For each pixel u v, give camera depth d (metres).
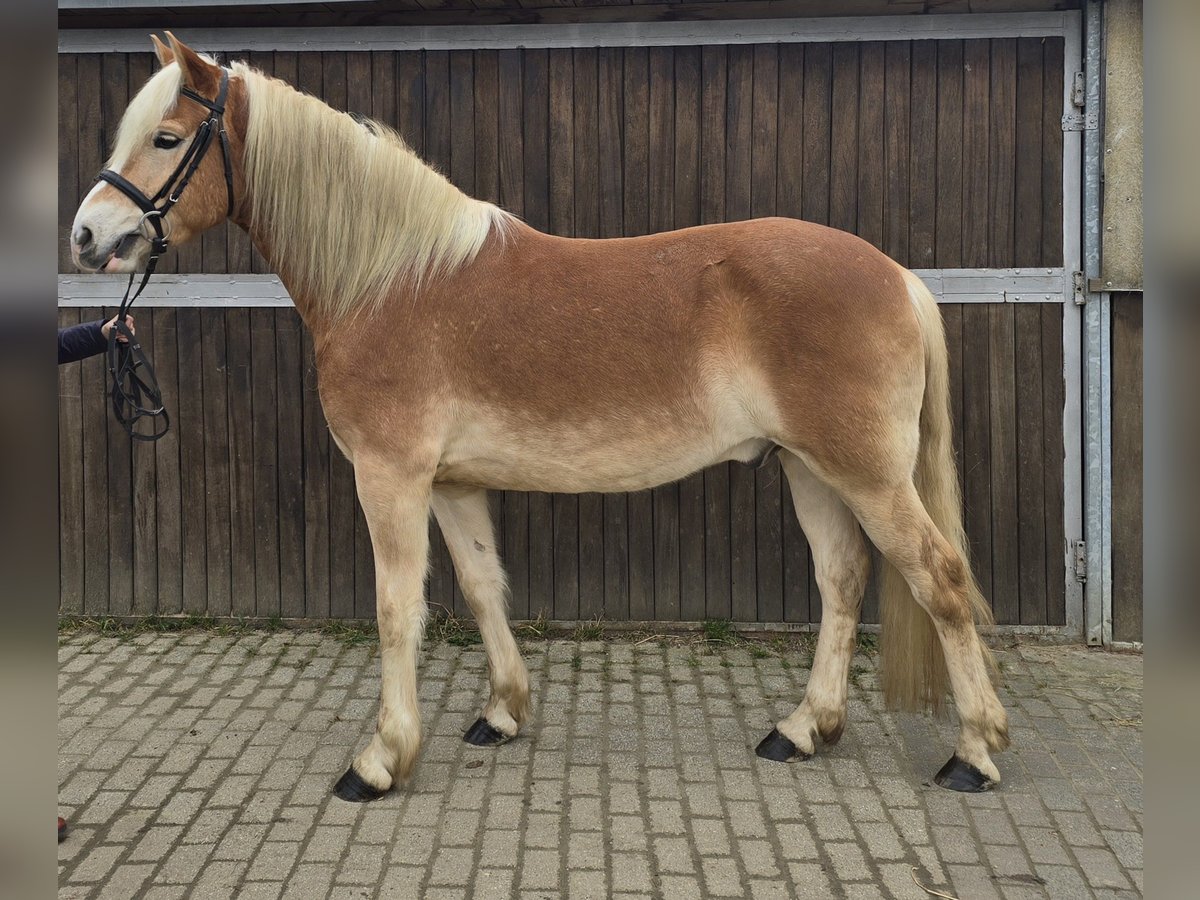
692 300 2.39
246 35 3.64
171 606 3.88
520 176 3.66
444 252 2.45
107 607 3.89
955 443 3.63
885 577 2.58
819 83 3.56
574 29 3.59
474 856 2.18
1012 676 3.33
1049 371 3.59
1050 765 2.65
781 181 3.60
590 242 2.54
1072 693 3.18
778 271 2.35
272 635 3.77
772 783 2.54
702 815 2.37
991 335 3.60
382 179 2.46
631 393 2.40
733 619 3.78
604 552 3.78
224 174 2.48
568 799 2.46
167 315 3.78
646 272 2.43
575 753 2.74
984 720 2.47
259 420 3.81
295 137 2.45
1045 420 3.60
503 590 2.87
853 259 2.39
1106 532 3.58
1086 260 3.52
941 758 2.70
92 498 3.86
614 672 3.39
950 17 3.50
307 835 2.28
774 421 2.40
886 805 2.42
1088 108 3.47
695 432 2.43
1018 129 3.52
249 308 3.77
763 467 3.72
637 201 3.64
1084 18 3.46
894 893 2.03
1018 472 3.62
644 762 2.68
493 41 3.61
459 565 2.80
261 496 3.83
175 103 2.37
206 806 2.42
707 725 2.95
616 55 3.60
